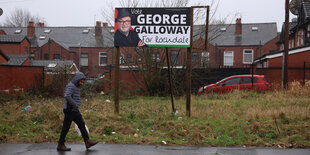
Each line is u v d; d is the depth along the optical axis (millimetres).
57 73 17453
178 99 16188
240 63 40531
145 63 19219
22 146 7125
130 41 9953
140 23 9898
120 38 10000
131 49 20094
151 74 19203
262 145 7203
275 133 7750
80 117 6789
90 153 6531
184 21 9719
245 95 15734
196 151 6703
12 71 16469
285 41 18406
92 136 7930
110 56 44875
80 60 45312
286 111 9977
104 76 19766
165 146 7207
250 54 42375
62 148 6723
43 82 18312
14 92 16312
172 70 18609
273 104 12297
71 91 6656
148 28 9867
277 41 40688
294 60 23984
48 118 9453
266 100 13711
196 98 15695
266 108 11234
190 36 9703
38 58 45125
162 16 9789
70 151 6703
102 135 8078
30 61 35906
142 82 20000
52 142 7566
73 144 7375
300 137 7375
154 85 19141
